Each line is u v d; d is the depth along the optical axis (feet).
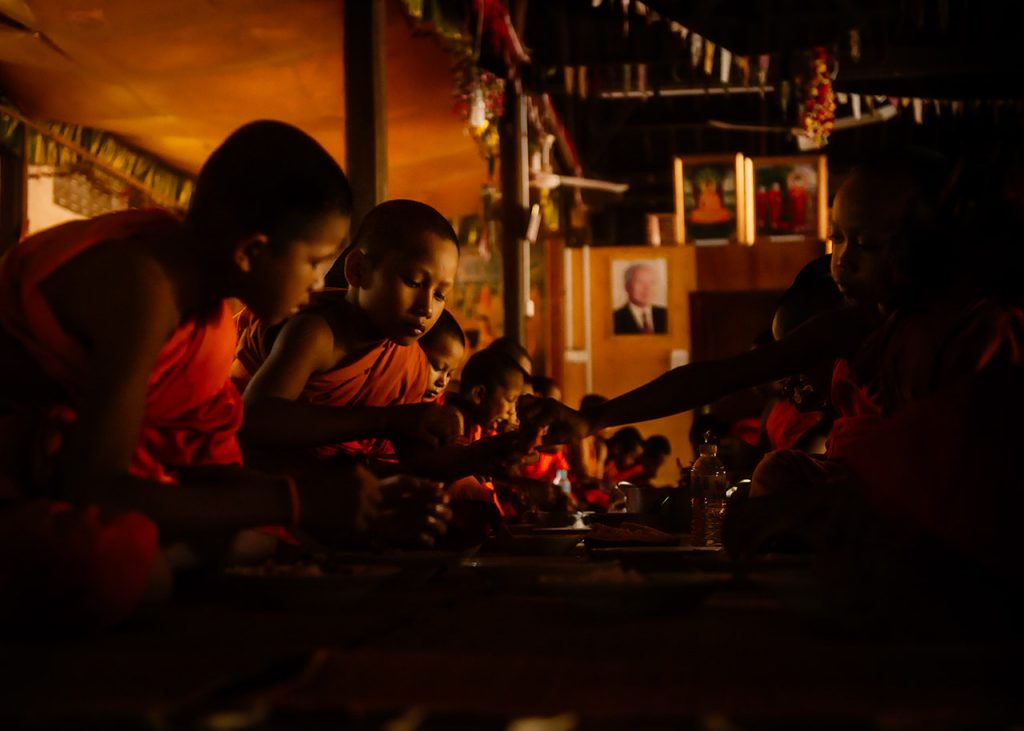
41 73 26.23
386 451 11.20
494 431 16.38
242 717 3.23
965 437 5.51
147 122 30.35
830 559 5.77
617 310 50.57
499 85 28.86
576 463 27.76
